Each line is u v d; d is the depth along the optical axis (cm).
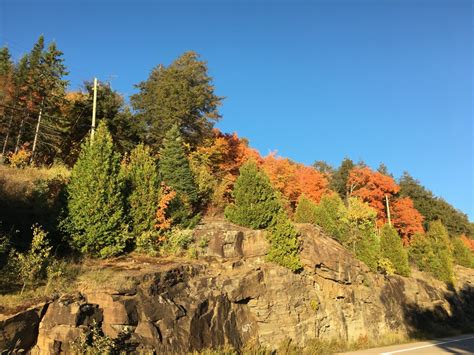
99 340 1073
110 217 1609
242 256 1984
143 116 3372
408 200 5644
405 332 2877
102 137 1719
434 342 2616
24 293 1116
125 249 1712
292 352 1698
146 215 1819
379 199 5503
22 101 3139
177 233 1908
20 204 1706
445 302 3878
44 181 1914
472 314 4278
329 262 2377
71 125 3109
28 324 1033
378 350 2077
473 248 6700
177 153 2550
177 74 3509
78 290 1208
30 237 1484
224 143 3581
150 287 1353
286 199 3806
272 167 4072
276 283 1953
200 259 1852
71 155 3095
